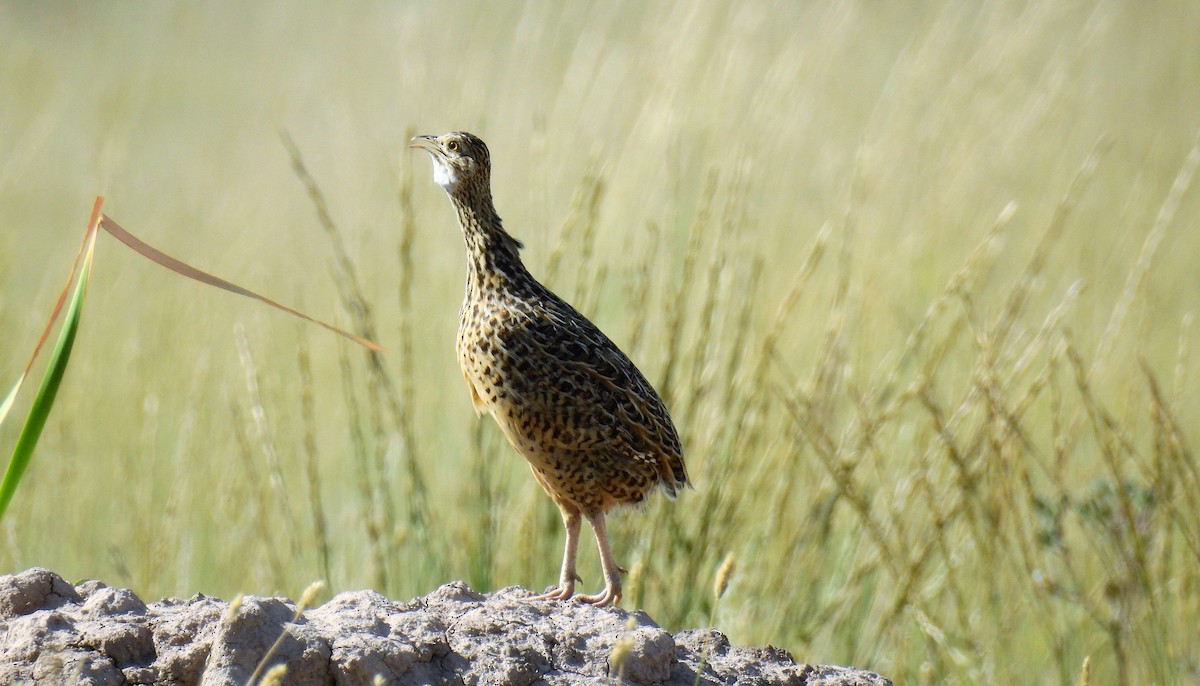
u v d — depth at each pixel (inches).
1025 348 420.8
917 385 358.6
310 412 381.4
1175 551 393.4
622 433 292.0
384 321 496.1
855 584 363.3
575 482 295.9
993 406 340.5
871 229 506.0
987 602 362.0
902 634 354.6
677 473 307.4
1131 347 480.1
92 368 490.3
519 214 521.7
